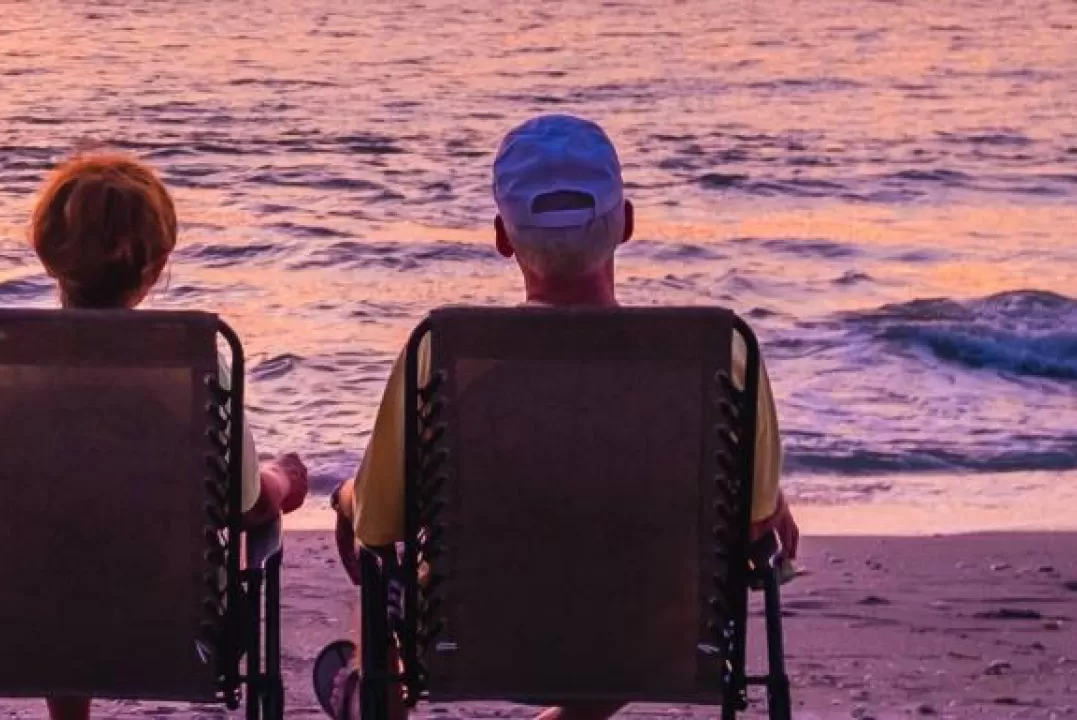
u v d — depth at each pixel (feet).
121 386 26.86
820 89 263.08
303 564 53.83
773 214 161.27
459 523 27.48
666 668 27.96
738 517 27.25
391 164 187.42
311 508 67.31
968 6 409.08
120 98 243.40
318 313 115.34
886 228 154.40
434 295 123.75
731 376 26.94
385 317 115.24
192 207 159.74
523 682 28.07
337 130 213.25
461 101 245.24
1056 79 277.03
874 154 199.11
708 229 152.46
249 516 28.68
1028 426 83.20
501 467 27.22
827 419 83.97
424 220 153.99
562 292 27.86
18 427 26.99
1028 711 40.98
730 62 299.58
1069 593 52.03
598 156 27.58
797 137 212.84
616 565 27.53
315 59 300.81
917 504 69.62
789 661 44.47
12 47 315.17
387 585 28.25
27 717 39.14
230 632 27.73
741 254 140.67
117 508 27.25
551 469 27.22
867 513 67.92
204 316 26.53
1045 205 167.32
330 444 79.97
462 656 27.94
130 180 27.76
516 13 390.01
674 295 125.70
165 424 26.99
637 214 159.74
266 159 189.88
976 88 265.75
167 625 27.73
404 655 27.89
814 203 167.63
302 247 139.54
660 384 26.94
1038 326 104.88
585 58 304.71
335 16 381.81
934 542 58.70
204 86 259.39
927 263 137.49
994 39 339.77
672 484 27.20
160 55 304.91
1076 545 58.54
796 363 97.45
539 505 27.35
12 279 123.24
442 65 291.99
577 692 28.09
